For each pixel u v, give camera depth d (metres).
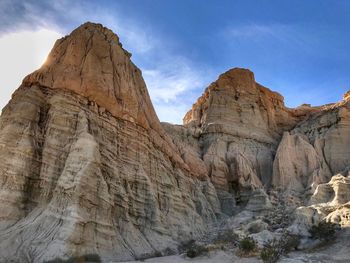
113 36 43.81
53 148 31.81
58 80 35.38
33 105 33.47
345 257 29.33
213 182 51.41
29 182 30.17
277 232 36.91
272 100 66.06
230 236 36.50
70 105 34.28
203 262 29.70
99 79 37.38
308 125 59.84
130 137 38.12
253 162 54.97
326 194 43.62
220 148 54.94
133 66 45.34
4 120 32.91
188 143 56.47
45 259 24.50
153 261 29.02
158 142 42.75
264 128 61.16
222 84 63.81
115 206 32.28
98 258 26.59
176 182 42.91
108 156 34.16
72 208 27.14
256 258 30.52
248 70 65.12
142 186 36.03
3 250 25.42
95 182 29.55
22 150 30.58
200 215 44.16
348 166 49.34
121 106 38.66
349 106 57.09
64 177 29.09
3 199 28.69
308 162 51.88
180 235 37.34
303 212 38.69
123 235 31.39
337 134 53.69
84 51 38.88
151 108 45.38
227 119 59.66
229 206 49.31
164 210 38.34
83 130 32.50
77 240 25.86
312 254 31.36
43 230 26.67
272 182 51.34
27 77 35.78
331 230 34.00
